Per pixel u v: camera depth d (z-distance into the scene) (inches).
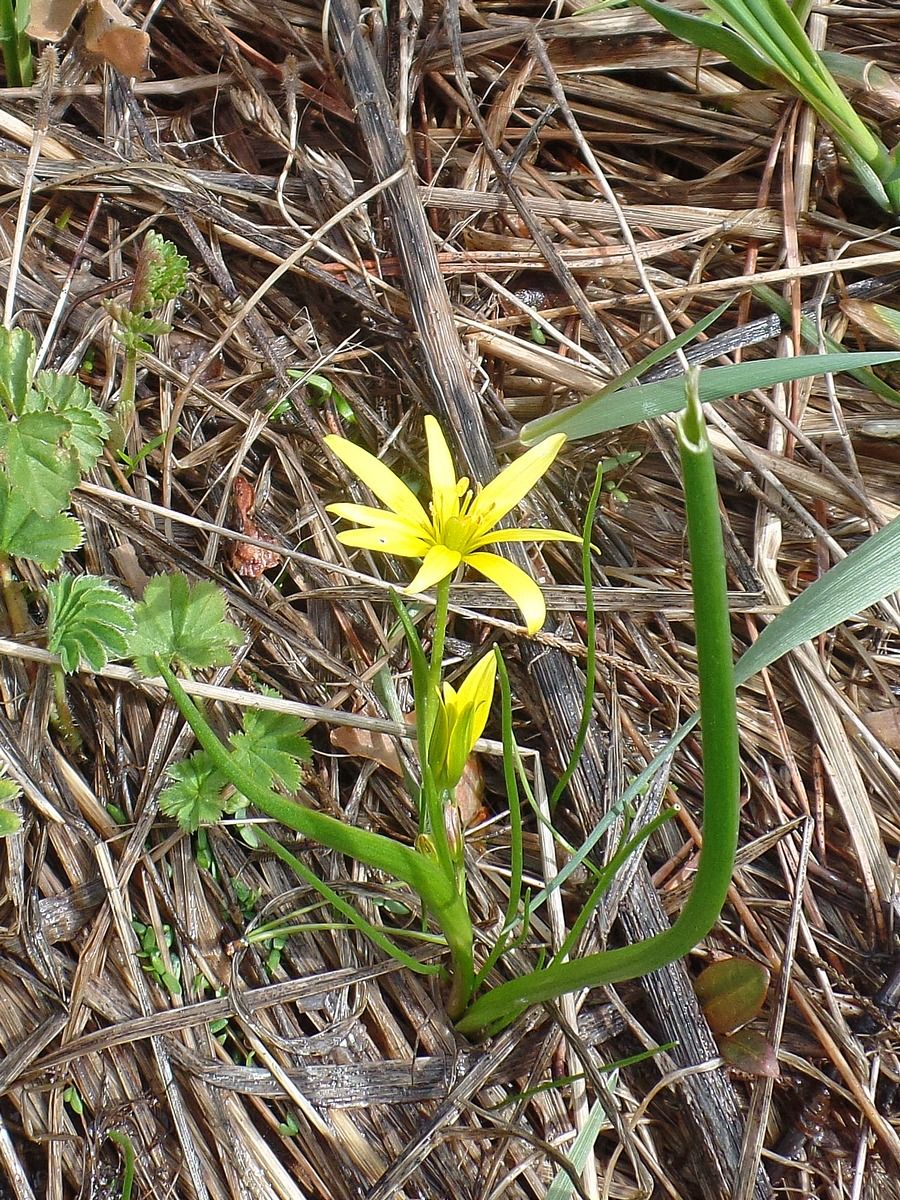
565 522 12.4
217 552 12.0
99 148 12.4
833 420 12.9
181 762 11.3
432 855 10.2
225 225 12.4
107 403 12.0
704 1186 11.2
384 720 11.5
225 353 12.5
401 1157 10.9
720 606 8.7
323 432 12.3
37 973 11.0
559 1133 11.2
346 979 11.3
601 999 11.4
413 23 13.0
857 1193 11.2
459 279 12.9
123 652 11.0
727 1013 11.2
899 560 11.3
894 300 13.3
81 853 11.2
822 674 12.2
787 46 12.3
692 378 8.5
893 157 12.7
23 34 12.3
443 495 10.0
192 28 12.9
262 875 11.4
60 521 10.9
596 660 12.1
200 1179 10.8
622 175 13.6
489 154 12.7
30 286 12.1
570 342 12.7
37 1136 10.8
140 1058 11.0
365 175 13.0
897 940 11.8
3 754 11.1
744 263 13.3
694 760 12.1
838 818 12.2
